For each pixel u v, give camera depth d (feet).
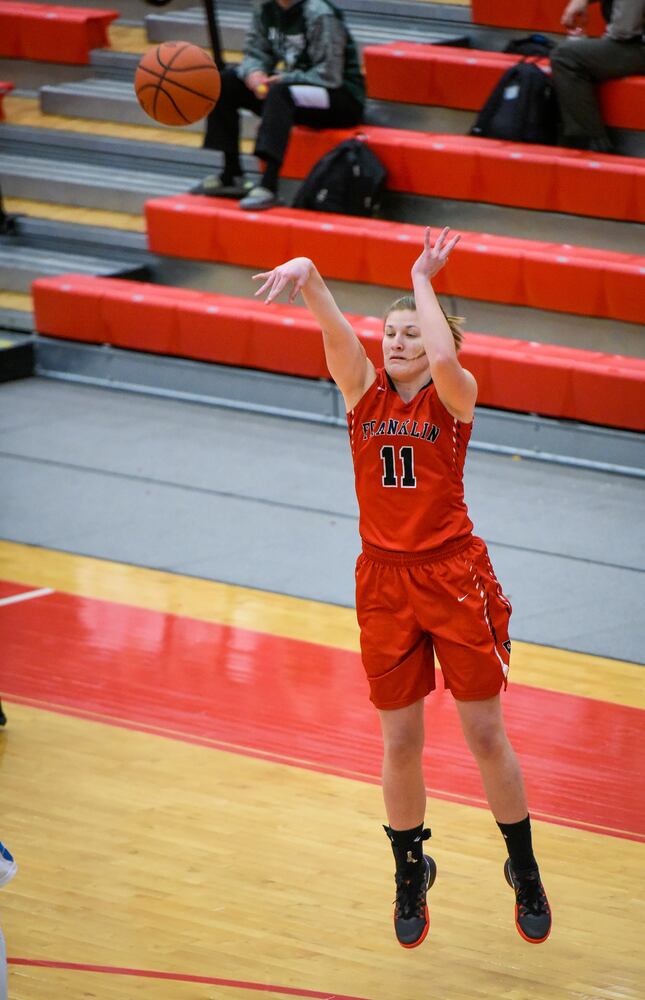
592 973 22.40
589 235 53.42
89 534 43.47
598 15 58.80
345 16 66.23
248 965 22.53
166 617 37.83
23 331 59.21
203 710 32.50
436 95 58.95
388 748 21.63
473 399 21.08
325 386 52.29
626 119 54.75
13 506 45.60
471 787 28.91
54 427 52.31
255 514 44.73
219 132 57.93
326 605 38.68
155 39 69.26
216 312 53.72
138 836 26.91
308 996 21.63
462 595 21.02
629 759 30.27
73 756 30.32
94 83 68.74
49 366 58.03
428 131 59.67
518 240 52.95
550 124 56.59
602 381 47.11
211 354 54.34
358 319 52.13
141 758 30.25
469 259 51.52
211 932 23.53
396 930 22.21
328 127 57.88
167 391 55.62
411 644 21.38
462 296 52.29
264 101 55.77
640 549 41.65
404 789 21.76
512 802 21.67
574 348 51.03
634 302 49.14
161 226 58.08
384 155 56.54
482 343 49.96
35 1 73.26
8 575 40.68
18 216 63.00
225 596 39.22
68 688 33.65
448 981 22.15
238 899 24.63
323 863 25.94
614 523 43.47
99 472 48.24
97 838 26.84
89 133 65.87
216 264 57.52
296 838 26.89
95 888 24.99
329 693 33.42
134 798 28.48
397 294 53.47
